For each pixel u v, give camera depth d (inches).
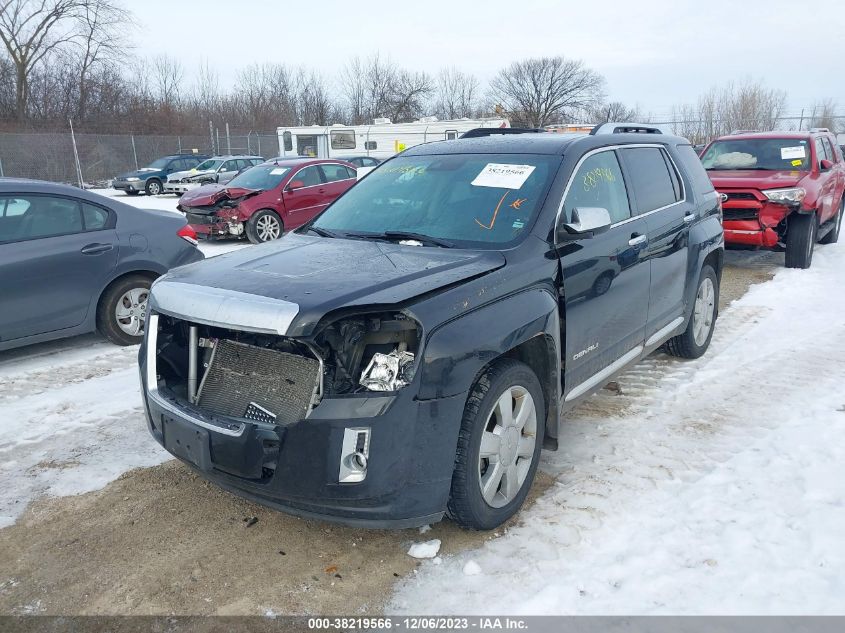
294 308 107.3
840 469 147.4
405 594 111.7
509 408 127.2
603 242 157.3
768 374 211.0
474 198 153.6
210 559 121.6
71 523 133.8
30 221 230.7
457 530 129.6
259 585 114.3
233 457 111.3
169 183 1087.6
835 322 268.7
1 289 220.1
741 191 367.6
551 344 135.8
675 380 207.2
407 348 112.7
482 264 129.1
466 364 114.0
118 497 143.6
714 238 218.8
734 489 140.6
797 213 367.9
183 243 268.2
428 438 111.0
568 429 173.3
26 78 1574.8
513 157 161.9
